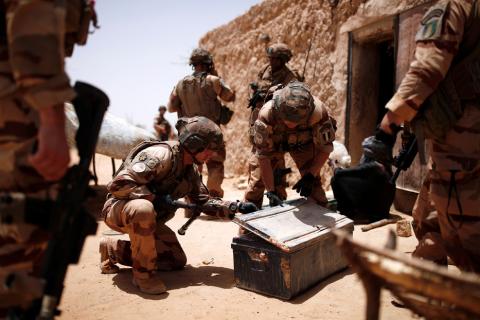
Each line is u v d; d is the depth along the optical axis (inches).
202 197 135.6
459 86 84.0
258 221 124.2
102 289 128.0
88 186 68.2
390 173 202.1
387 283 54.7
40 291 59.9
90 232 68.0
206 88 233.9
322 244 130.4
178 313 111.8
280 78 216.5
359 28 255.1
